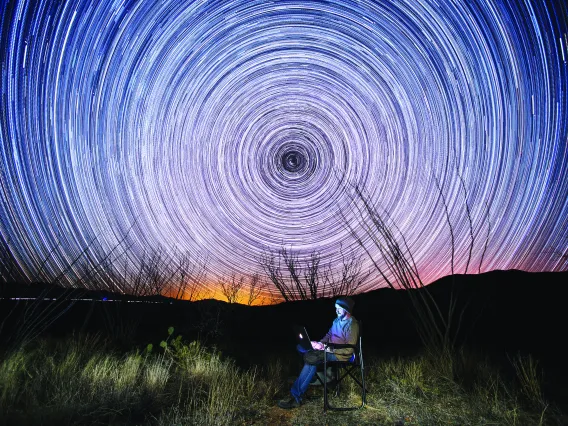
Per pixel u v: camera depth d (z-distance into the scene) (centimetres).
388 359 507
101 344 516
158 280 791
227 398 353
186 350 477
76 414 291
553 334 545
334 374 383
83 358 434
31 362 392
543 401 332
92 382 347
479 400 344
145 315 691
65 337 523
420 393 379
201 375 427
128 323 615
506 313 650
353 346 360
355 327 371
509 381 389
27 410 278
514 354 480
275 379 428
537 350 493
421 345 593
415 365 428
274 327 742
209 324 674
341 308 373
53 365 366
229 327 720
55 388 327
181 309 759
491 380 376
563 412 317
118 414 310
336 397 381
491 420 310
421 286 501
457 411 333
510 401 338
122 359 461
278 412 344
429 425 306
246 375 424
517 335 558
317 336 693
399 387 391
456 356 446
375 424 314
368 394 385
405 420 320
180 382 401
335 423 317
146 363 454
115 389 341
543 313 633
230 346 606
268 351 601
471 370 418
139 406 324
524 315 634
